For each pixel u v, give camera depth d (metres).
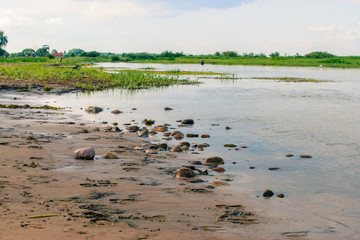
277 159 9.28
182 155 9.41
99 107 17.91
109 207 5.23
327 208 5.98
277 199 6.34
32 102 19.02
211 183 7.16
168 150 9.89
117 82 33.12
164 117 15.93
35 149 8.69
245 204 5.97
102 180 6.62
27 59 87.62
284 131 12.97
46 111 16.06
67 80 31.64
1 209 4.66
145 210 5.24
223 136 12.06
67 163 7.68
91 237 3.95
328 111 17.86
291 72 61.28
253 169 8.34
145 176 7.17
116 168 7.61
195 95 25.17
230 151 10.07
